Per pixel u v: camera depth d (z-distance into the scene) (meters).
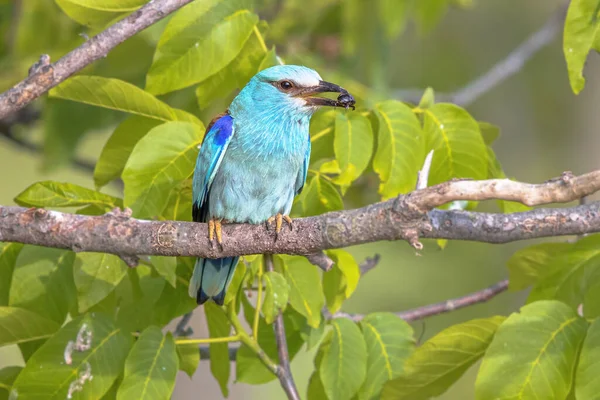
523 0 22.08
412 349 9.45
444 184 7.43
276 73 9.91
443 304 11.67
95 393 8.32
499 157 22.05
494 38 21.98
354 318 10.62
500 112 22.08
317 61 14.67
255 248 8.49
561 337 8.01
